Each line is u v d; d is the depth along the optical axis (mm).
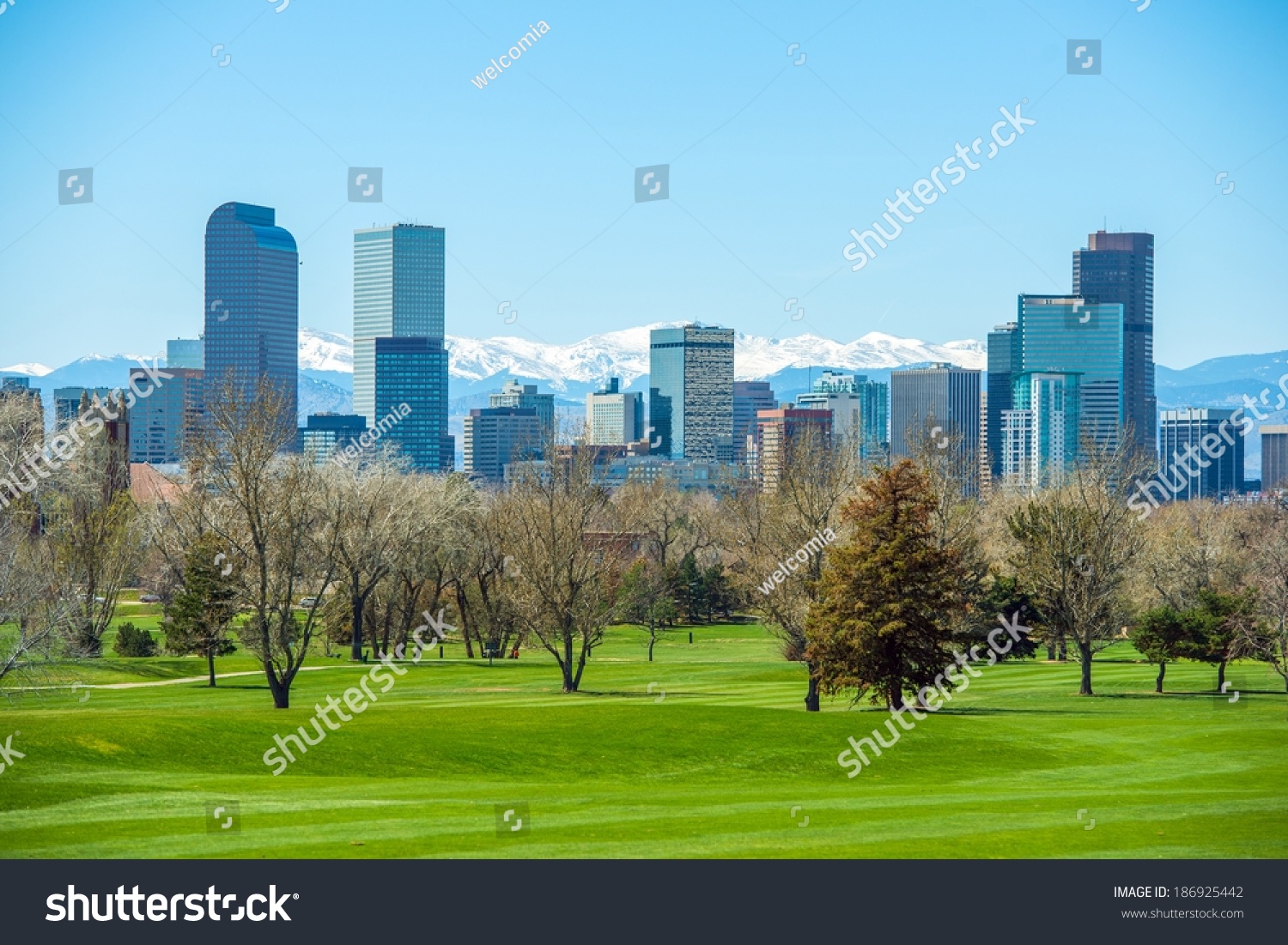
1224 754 58625
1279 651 80938
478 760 53312
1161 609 91062
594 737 57906
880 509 69188
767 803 42906
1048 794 45531
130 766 48312
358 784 46500
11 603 70625
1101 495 93812
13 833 36156
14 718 55719
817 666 72875
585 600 91750
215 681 93000
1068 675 102562
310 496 84125
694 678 99500
